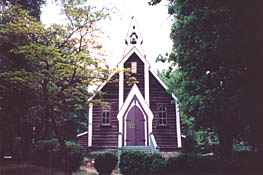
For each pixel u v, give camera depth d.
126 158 11.94
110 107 19.52
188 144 28.05
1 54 14.16
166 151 18.64
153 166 11.29
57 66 10.88
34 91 13.72
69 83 11.78
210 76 11.50
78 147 13.51
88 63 11.11
